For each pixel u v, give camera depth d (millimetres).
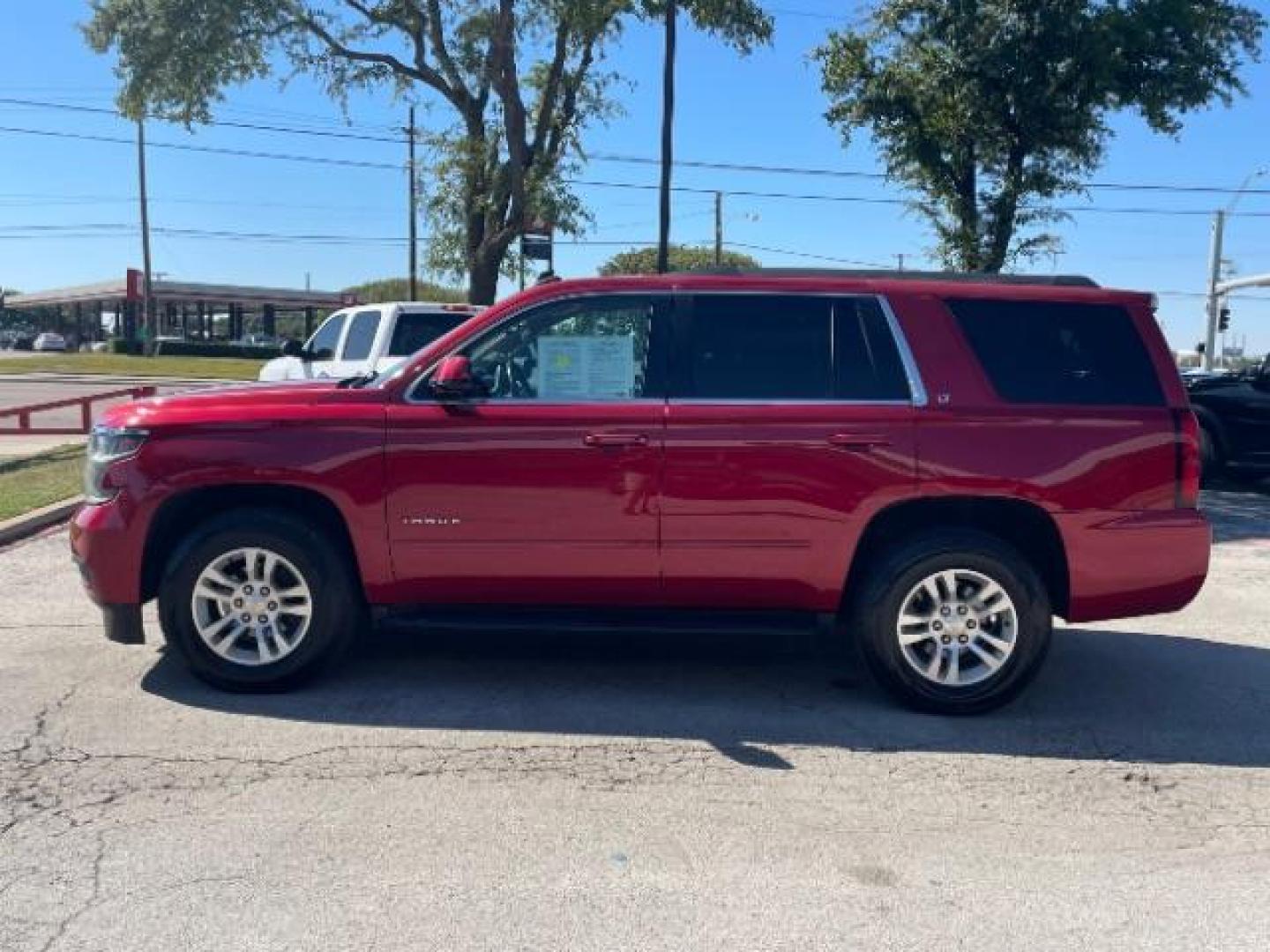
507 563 5488
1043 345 5582
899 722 5445
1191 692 6008
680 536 5434
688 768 4824
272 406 5500
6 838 4047
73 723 5195
